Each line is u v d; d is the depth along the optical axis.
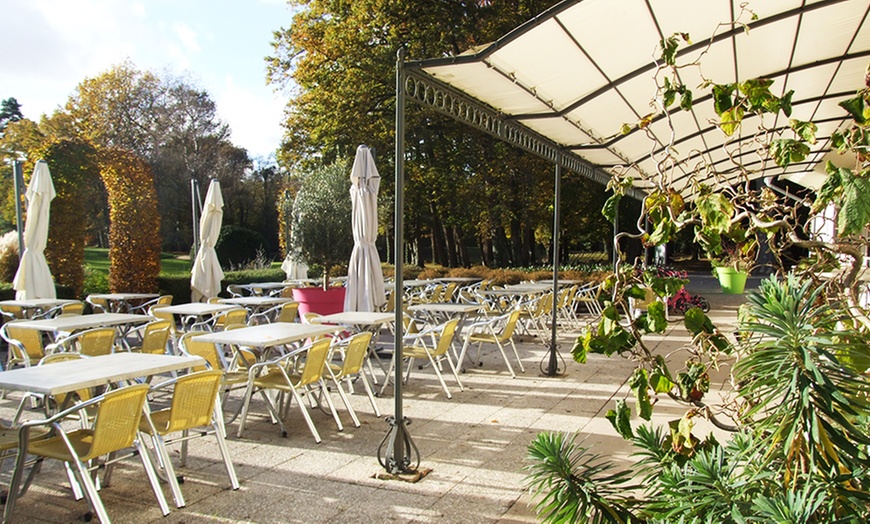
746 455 2.22
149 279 12.62
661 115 5.53
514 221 24.08
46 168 9.32
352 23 19.20
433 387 6.89
